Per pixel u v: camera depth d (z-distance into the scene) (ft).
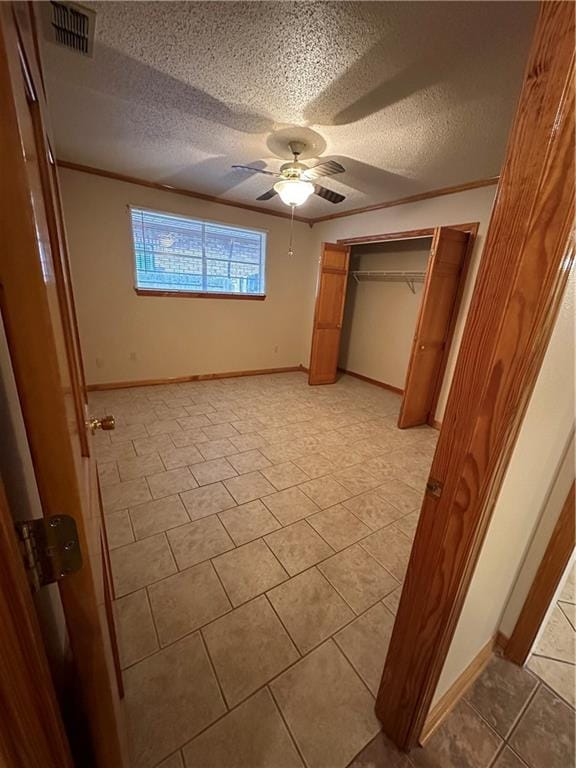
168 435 9.72
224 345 15.12
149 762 3.15
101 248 11.59
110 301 12.24
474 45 4.60
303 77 5.43
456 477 2.45
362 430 10.91
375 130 6.94
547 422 2.90
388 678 3.32
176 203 12.28
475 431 2.28
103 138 8.13
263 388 14.51
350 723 3.52
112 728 1.86
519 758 3.34
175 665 3.96
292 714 3.57
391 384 15.62
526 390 2.12
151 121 7.17
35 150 1.41
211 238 13.66
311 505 7.03
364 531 6.36
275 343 16.62
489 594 3.50
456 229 10.26
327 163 7.26
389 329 15.55
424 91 5.63
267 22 4.40
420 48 4.69
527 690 3.93
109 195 11.21
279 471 8.23
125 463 8.17
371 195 11.55
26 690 1.25
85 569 1.42
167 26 4.53
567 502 3.49
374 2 4.00
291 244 15.47
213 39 4.74
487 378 2.16
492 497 2.43
